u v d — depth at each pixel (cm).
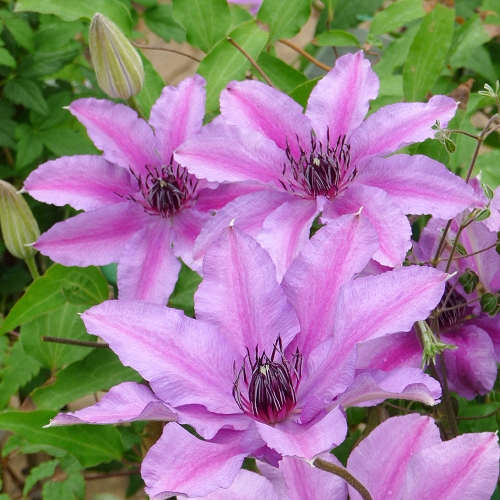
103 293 47
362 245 31
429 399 27
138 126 45
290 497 32
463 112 47
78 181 43
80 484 46
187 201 44
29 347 48
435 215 35
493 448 30
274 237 37
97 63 43
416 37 46
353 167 40
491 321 38
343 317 30
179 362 31
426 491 30
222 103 40
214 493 31
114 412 30
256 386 32
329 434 27
